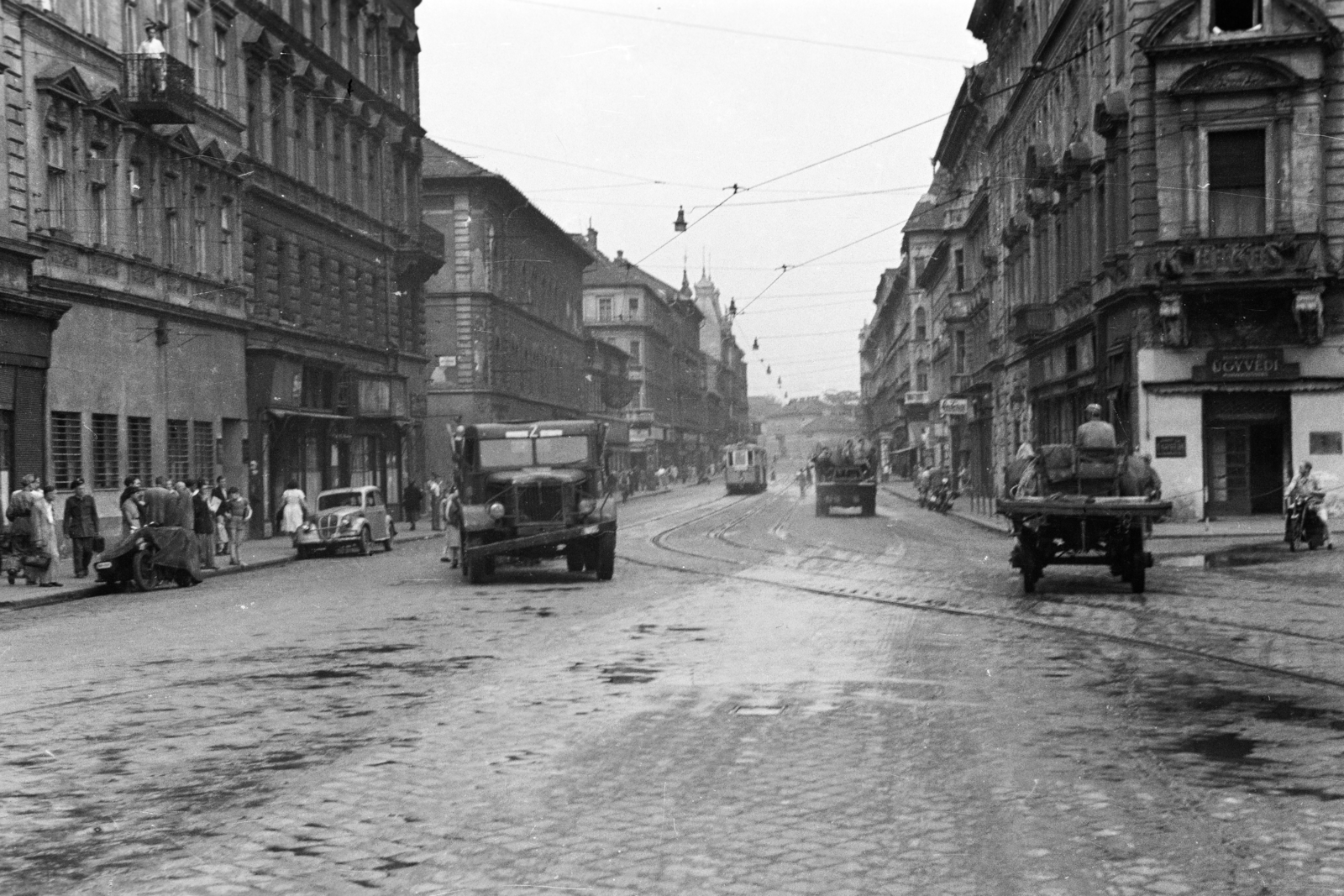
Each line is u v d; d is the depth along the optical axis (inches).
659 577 879.7
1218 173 1266.0
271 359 1544.0
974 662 456.4
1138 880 213.8
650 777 291.0
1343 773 284.5
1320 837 236.7
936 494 2027.6
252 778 298.7
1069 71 1594.5
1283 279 1228.5
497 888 215.0
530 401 2967.5
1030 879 214.8
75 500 988.6
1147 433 1284.4
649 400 4731.8
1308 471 969.5
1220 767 292.5
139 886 221.0
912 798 269.4
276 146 1652.3
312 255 1758.1
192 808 272.8
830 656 477.4
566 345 3462.1
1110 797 267.3
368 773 299.4
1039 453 722.8
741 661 468.4
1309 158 1236.5
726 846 236.8
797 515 1975.9
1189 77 1250.0
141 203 1289.4
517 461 890.1
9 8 1049.5
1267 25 1242.0
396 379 2025.1
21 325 1050.7
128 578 909.8
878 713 362.6
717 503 2591.0
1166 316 1259.8
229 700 407.8
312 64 1742.1
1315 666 433.1
